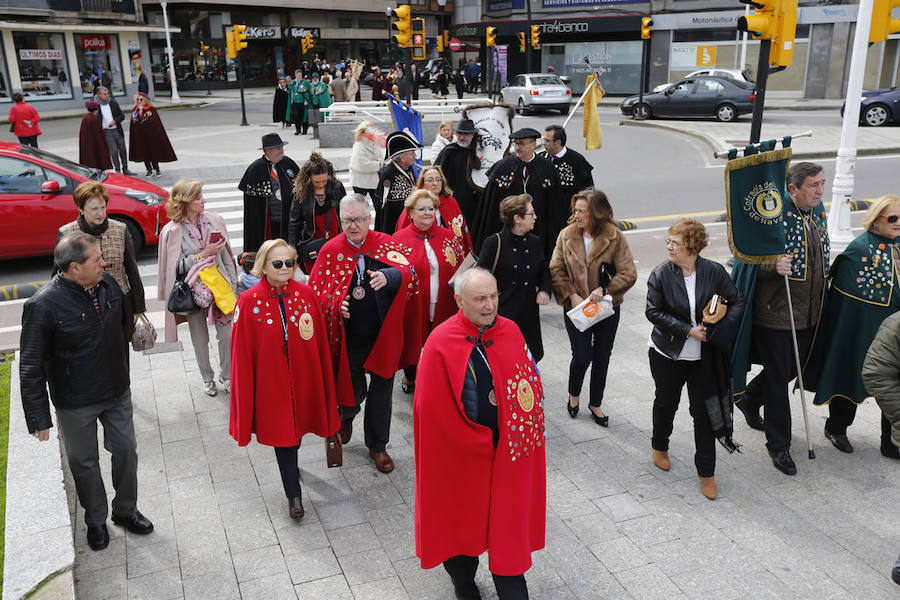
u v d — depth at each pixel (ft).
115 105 53.26
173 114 104.88
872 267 15.76
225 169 57.06
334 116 69.46
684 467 16.37
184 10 143.54
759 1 24.62
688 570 12.98
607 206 17.26
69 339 12.47
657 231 38.42
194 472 16.55
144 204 34.88
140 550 13.82
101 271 12.70
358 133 29.91
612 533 14.05
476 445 11.07
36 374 12.21
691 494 15.30
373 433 16.46
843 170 30.42
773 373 15.93
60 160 34.81
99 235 16.74
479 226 23.63
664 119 86.58
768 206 15.11
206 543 14.02
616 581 12.74
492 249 16.87
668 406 15.57
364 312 16.24
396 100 31.55
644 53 86.84
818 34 103.35
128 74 117.70
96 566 13.37
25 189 32.60
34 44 102.63
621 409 19.22
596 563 13.21
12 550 12.55
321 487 15.94
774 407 16.07
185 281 18.93
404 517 14.83
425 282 17.90
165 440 17.93
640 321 25.63
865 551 13.43
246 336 14.02
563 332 24.84
